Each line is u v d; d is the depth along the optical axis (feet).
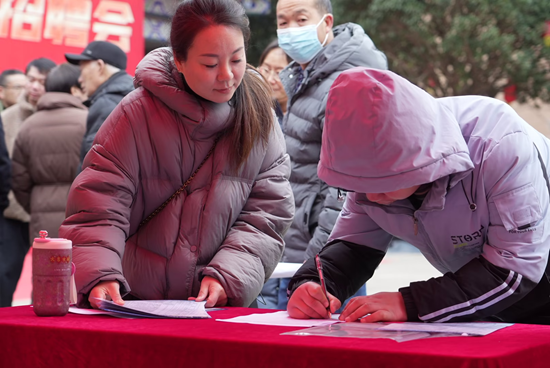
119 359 4.39
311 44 9.54
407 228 5.70
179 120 6.33
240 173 6.54
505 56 33.01
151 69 6.32
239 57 6.03
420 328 4.58
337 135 4.75
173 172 6.37
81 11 17.46
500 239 5.07
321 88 9.14
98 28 17.65
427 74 36.09
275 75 12.62
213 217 6.39
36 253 5.33
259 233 6.54
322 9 9.74
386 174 4.72
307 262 6.07
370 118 4.64
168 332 4.36
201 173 6.47
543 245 5.03
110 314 5.35
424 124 4.75
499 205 5.01
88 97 12.97
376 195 5.20
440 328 4.59
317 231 8.65
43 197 13.58
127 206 6.29
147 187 6.38
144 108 6.30
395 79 4.77
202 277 6.35
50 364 4.64
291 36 9.52
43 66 16.20
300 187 9.27
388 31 35.01
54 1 17.16
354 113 4.68
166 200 6.46
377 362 3.72
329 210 8.62
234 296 6.18
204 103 6.25
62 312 5.34
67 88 13.66
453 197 5.20
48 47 17.12
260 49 37.47
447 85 35.70
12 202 14.42
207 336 4.19
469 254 5.56
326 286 5.75
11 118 16.26
